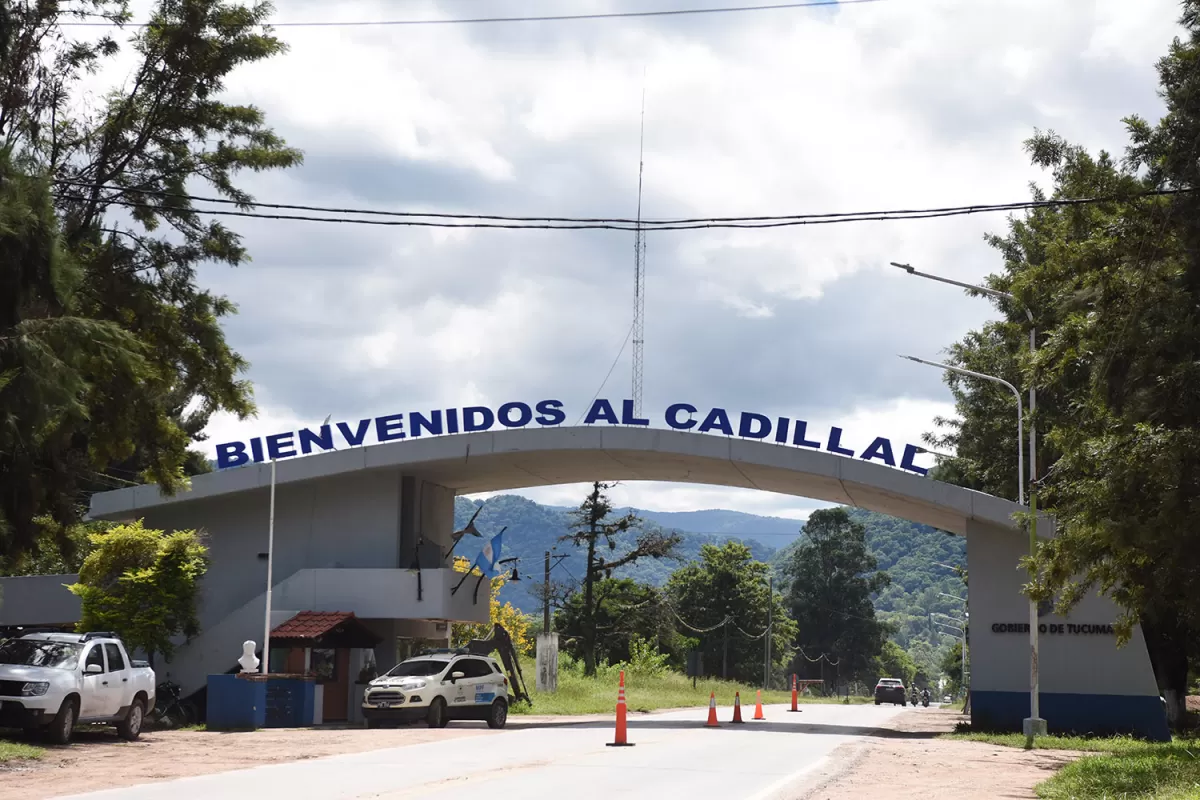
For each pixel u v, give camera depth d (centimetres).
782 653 14425
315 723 3691
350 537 4456
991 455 5297
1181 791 1686
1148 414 2247
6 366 2017
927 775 2155
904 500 4066
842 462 3975
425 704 3334
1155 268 2278
